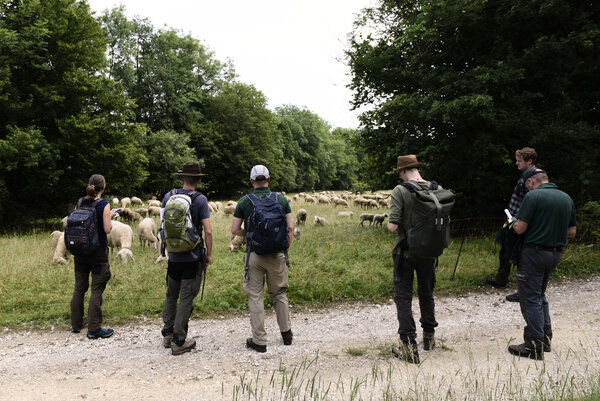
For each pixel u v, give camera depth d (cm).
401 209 384
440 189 391
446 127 1110
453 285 664
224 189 4784
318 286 641
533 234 390
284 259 430
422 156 1117
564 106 1016
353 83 1320
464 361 386
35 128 1476
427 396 296
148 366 385
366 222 1662
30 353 420
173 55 4162
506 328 486
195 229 407
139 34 4091
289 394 317
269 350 425
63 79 1520
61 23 1546
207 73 4750
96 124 1554
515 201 588
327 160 7638
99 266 469
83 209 462
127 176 1773
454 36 1120
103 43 1673
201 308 557
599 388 296
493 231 1112
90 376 363
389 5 1252
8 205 1512
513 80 966
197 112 4391
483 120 1033
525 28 1069
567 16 1007
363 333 481
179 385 343
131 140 1769
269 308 577
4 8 1471
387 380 328
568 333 456
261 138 4853
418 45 1147
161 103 4047
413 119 1123
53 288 630
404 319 391
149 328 497
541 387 298
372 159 1412
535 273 390
